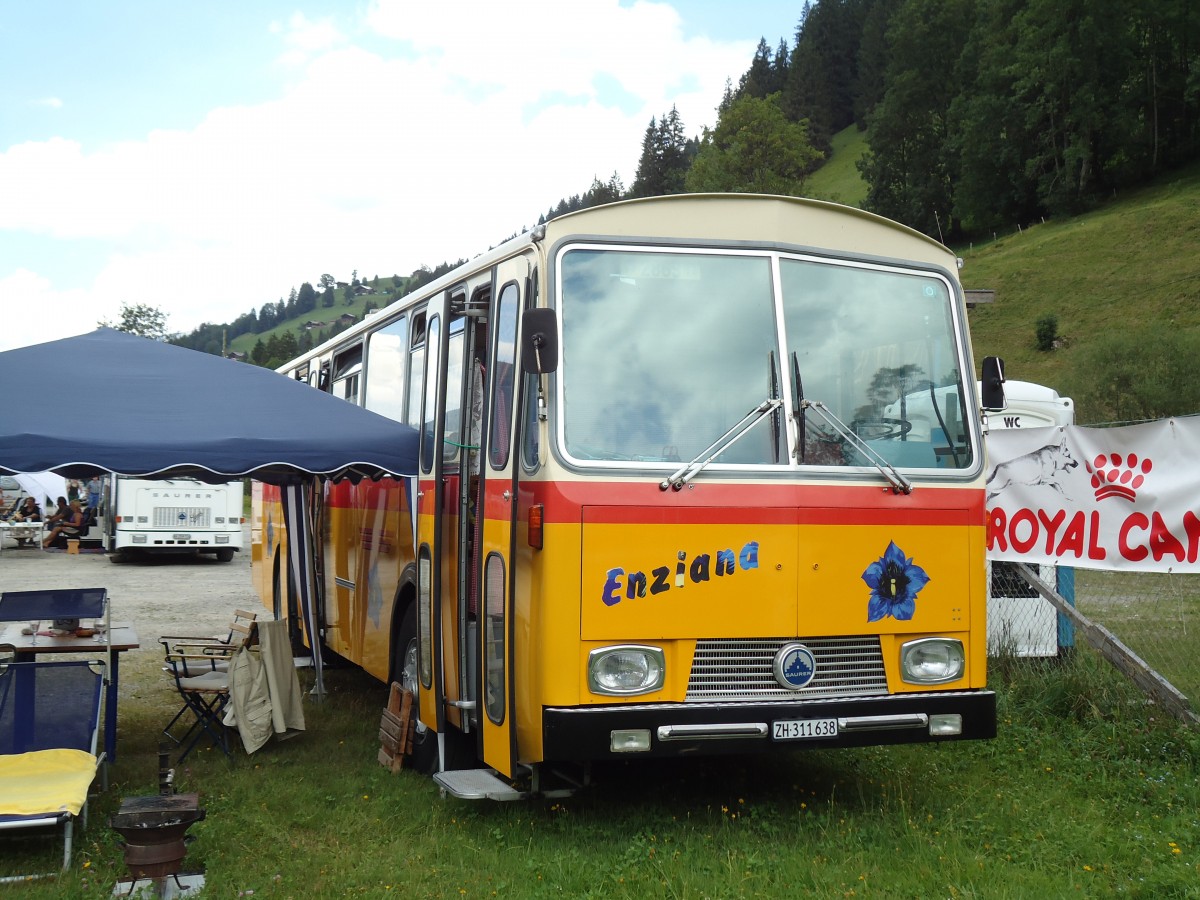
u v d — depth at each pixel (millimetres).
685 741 5555
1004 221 100188
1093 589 10922
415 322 8430
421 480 7605
